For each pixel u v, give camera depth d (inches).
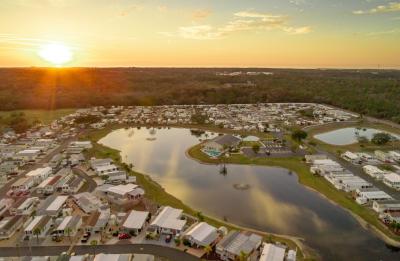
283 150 6840.6
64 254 2883.9
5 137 7765.8
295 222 3858.3
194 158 6584.6
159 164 6235.2
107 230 3442.4
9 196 4397.1
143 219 3560.5
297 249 3238.2
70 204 4126.5
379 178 5128.0
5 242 3243.1
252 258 2989.7
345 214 4079.7
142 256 2984.7
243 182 5251.0
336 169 5447.8
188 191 4864.7
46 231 3410.4
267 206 4320.9
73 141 7632.9
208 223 3718.0
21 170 5521.7
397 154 6254.9
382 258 3134.8
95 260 2815.0
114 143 7839.6
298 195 4712.1
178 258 2987.2
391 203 4084.6
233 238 3189.0
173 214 3718.0
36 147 6752.0
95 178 5142.7
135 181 5036.9
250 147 7086.6
